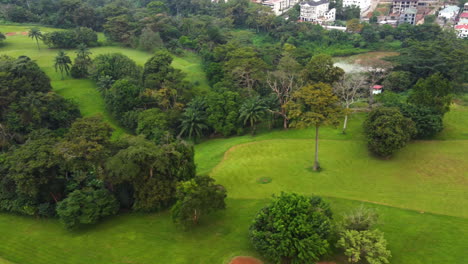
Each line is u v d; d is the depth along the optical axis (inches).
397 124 2491.4
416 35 6343.5
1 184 2100.1
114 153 2149.4
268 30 7593.5
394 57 4877.0
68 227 1931.6
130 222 2034.9
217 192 1852.9
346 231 1533.0
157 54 4384.8
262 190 2313.0
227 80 4030.5
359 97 3782.0
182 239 1838.1
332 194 2181.3
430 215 1898.4
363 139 2972.4
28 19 6929.1
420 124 2780.5
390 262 1552.7
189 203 1772.9
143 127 3339.1
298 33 6939.0
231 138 3459.6
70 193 2001.7
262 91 4001.0
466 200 2028.8
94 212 1955.0
